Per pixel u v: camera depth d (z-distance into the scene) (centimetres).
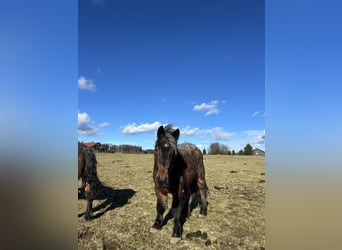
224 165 1694
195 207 670
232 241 479
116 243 464
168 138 450
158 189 502
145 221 563
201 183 605
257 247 456
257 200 731
